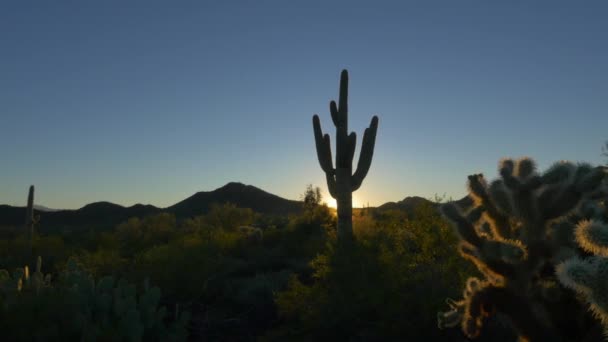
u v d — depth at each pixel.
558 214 3.61
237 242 16.83
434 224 7.75
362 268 7.09
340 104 10.74
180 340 6.53
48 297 5.59
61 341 5.32
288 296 7.91
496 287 3.76
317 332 7.10
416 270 7.35
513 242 3.70
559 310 3.51
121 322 5.68
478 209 4.16
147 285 6.95
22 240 15.41
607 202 3.87
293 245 15.81
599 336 3.26
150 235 22.66
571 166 3.80
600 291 2.28
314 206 26.38
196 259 10.17
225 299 9.26
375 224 12.07
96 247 18.55
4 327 5.06
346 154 10.38
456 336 6.27
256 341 7.09
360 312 6.97
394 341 6.39
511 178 3.79
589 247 2.49
